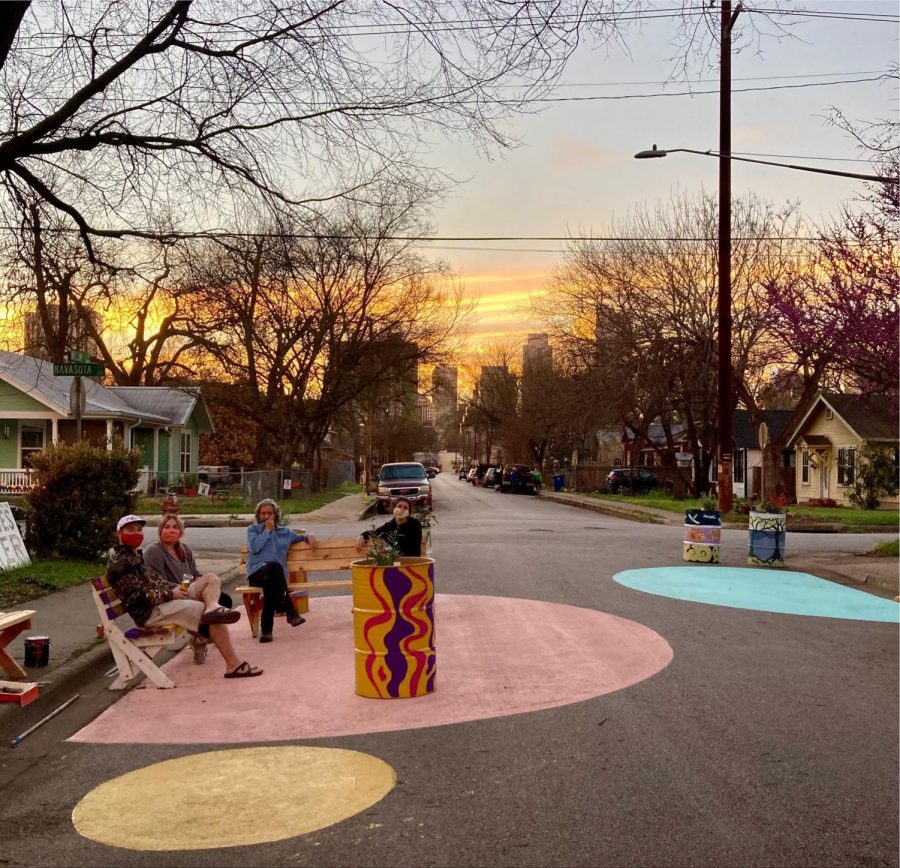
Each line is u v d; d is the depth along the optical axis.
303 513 31.56
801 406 33.41
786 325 18.00
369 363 42.97
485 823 4.86
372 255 33.72
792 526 26.22
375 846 4.59
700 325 36.28
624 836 4.67
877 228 16.19
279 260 12.55
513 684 7.84
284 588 10.12
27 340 14.52
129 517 8.14
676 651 9.24
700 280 37.12
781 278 33.38
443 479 127.25
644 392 38.25
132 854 4.57
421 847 4.57
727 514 28.08
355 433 80.06
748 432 49.03
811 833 4.71
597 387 39.28
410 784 5.47
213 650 9.54
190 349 53.38
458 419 112.50
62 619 10.38
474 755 5.99
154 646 8.05
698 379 37.28
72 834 4.86
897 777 5.55
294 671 8.52
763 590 13.60
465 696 7.46
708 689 7.69
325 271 35.94
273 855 4.51
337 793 5.35
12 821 5.07
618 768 5.70
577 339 40.53
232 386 44.00
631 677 8.10
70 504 14.42
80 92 10.31
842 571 15.35
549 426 65.81
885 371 16.52
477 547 19.16
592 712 6.97
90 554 14.59
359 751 6.12
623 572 15.46
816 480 42.12
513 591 13.17
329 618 11.29
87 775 5.80
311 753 6.11
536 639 9.77
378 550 7.53
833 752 6.02
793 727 6.59
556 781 5.47
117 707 7.40
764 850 4.51
